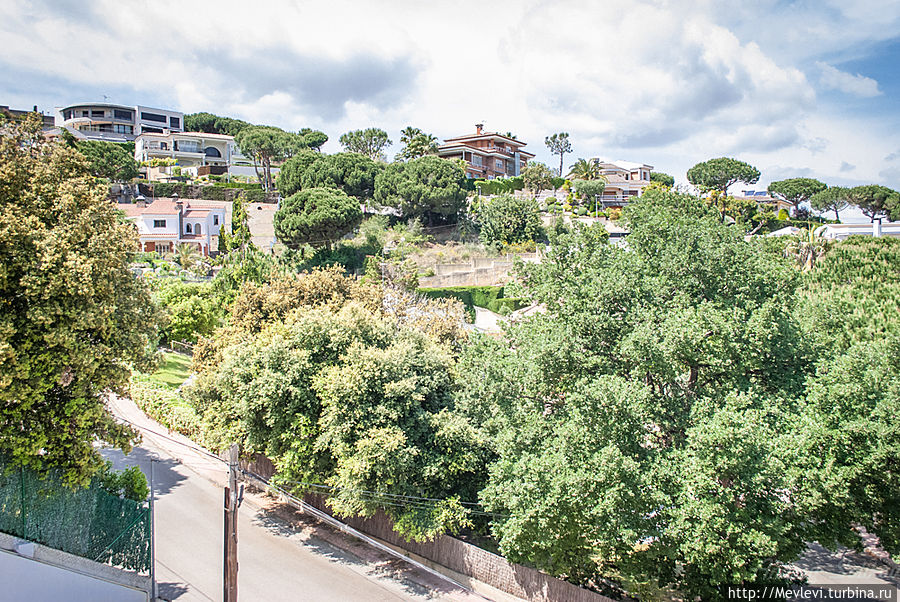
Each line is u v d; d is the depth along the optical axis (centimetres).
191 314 4984
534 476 2003
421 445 2589
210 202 9375
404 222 8825
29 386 1836
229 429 2906
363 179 8762
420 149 11025
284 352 2734
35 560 1795
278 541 2753
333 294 4003
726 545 1747
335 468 2562
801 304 2483
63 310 1870
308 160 8856
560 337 2138
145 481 2553
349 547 2756
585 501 1903
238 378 2778
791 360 2241
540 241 8669
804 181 12156
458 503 2486
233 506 1723
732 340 2003
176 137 11962
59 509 1967
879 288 3703
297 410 2695
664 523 1892
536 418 2209
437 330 3859
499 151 13300
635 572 2083
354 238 7988
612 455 1806
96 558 2103
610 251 2472
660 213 2475
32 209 1956
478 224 9031
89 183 2212
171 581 2277
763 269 2255
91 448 2019
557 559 2169
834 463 2000
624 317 2220
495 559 2405
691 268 2281
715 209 3503
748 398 1862
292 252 6969
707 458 1781
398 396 2605
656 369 2055
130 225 2377
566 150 14312
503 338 2530
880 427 1903
